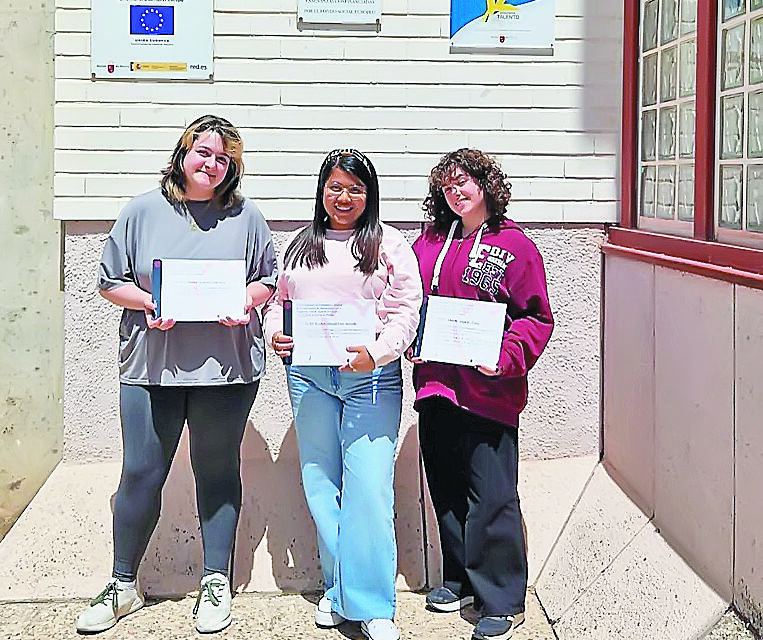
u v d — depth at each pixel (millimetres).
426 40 5008
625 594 4047
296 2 4945
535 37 5031
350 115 5000
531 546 4785
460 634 4102
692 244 4023
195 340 4055
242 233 4098
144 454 4102
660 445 4312
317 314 3881
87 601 4414
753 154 3654
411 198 5039
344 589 3996
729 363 3648
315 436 4078
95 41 4879
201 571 4613
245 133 4969
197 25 4914
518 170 5074
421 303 3955
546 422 5168
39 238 5152
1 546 4633
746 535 3504
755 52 3635
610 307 5047
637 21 4957
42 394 5215
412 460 5000
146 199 4059
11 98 5082
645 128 4895
